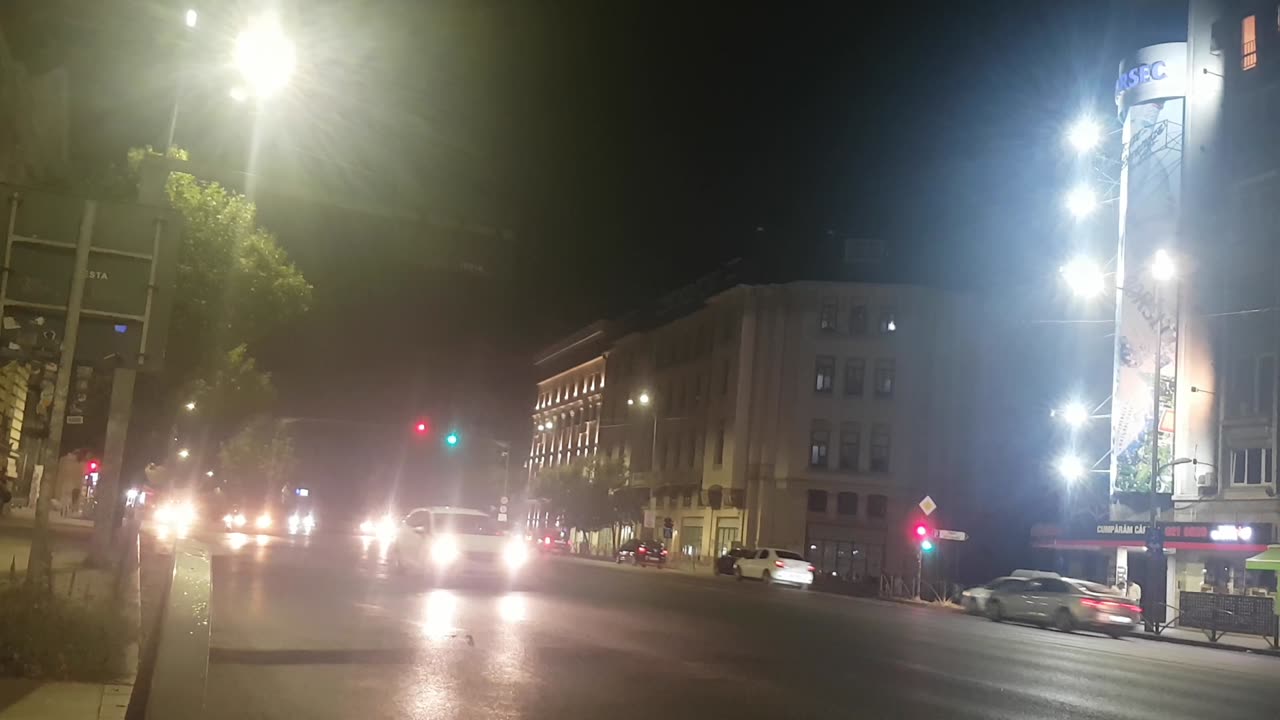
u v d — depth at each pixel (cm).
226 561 2714
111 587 1392
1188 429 3938
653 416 7450
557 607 1938
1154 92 4288
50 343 974
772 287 6184
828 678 1223
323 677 1027
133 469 2231
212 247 2088
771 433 6066
